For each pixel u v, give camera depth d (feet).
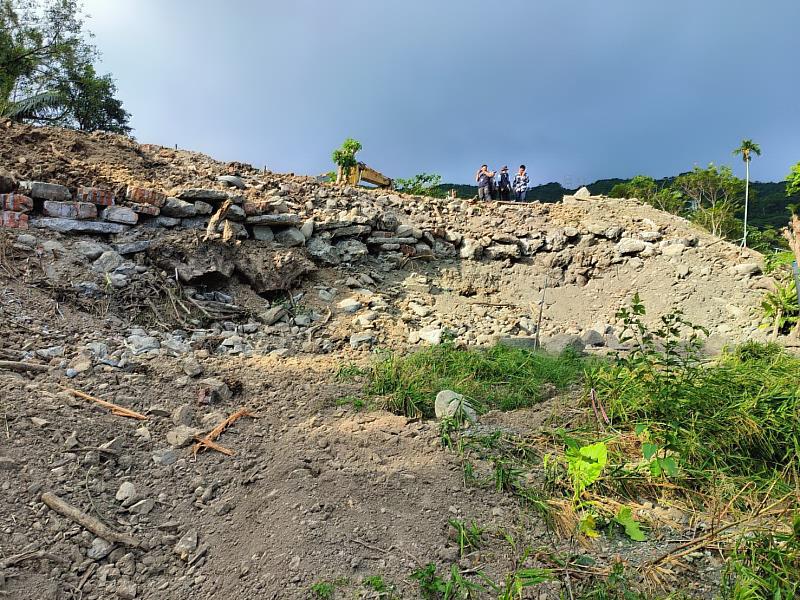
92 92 66.74
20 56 61.16
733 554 7.71
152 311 17.98
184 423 11.46
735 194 81.87
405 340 20.92
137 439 10.62
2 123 24.23
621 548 8.23
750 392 11.57
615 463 10.09
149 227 20.83
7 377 11.43
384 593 7.35
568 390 14.60
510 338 21.95
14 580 7.41
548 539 8.40
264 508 9.10
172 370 13.75
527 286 30.14
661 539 8.39
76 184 20.54
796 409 10.75
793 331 23.70
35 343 13.73
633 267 31.53
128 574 7.95
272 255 22.41
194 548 8.48
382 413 12.62
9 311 14.71
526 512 8.98
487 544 8.24
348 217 27.91
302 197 30.22
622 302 29.22
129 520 8.82
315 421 12.03
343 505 8.98
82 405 11.16
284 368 15.65
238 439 11.21
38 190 18.95
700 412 10.99
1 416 10.01
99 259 18.40
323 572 7.69
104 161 24.86
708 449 10.12
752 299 27.45
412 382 14.19
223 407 12.53
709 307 27.50
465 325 24.17
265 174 32.68
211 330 18.39
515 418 12.53
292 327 20.25
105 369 13.08
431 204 35.55
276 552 8.07
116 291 17.78
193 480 9.87
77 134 27.04
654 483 9.52
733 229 68.69
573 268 31.65
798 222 22.95
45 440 9.84
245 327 19.19
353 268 26.48
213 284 20.75
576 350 19.88
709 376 12.53
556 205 38.91
